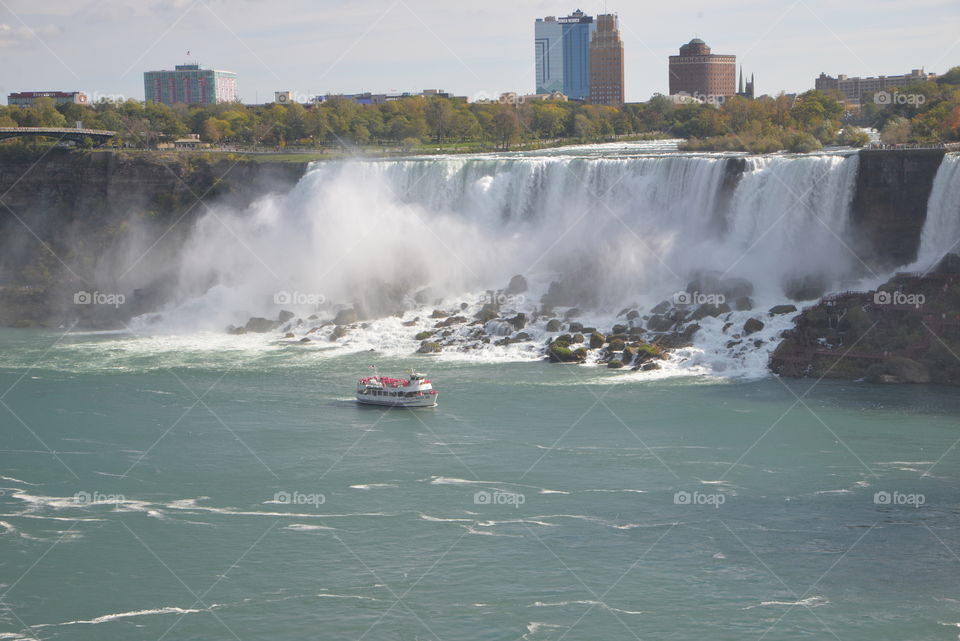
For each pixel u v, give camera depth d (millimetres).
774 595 58062
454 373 103938
